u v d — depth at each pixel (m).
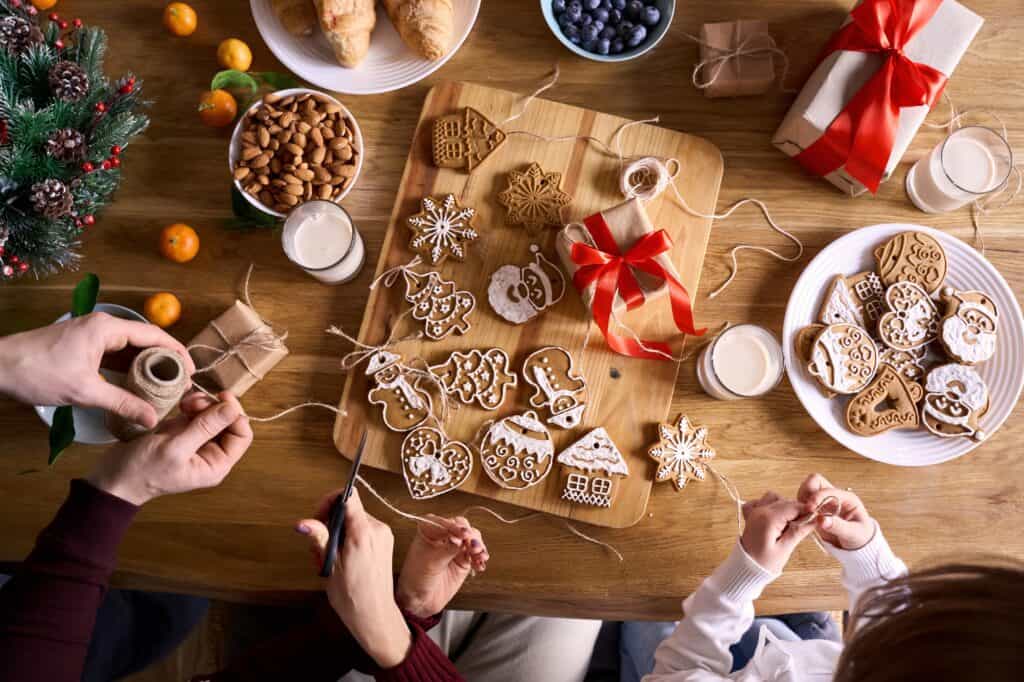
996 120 1.04
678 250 1.02
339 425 0.99
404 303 1.01
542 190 1.01
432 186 1.03
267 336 0.98
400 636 0.87
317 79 1.00
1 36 0.87
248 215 0.99
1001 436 1.01
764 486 1.00
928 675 0.59
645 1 1.03
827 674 0.98
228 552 0.97
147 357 0.80
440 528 0.92
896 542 0.99
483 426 0.99
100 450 0.98
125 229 1.02
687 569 0.98
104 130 0.90
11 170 0.87
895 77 0.94
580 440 0.99
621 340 0.99
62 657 0.77
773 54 1.04
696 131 1.04
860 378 0.98
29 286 1.01
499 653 1.08
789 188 1.04
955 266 1.01
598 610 0.98
